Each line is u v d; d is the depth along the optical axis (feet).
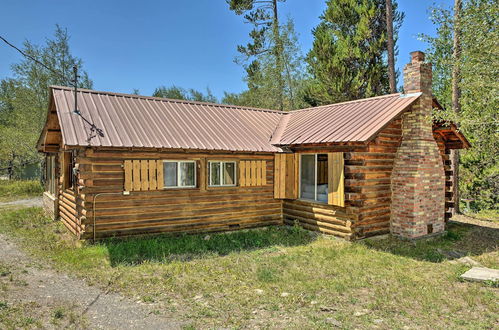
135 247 29.84
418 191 35.27
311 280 23.93
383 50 75.46
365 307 19.47
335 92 76.13
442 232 38.40
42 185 74.59
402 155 36.65
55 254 28.14
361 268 26.78
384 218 36.52
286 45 89.97
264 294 21.01
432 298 20.83
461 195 63.26
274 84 91.25
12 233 35.37
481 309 19.49
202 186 36.42
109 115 35.24
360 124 35.24
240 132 41.42
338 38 78.59
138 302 19.44
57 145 43.91
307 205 39.11
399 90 79.05
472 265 28.78
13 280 22.29
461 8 41.01
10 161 93.91
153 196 33.68
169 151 34.22
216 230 37.52
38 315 17.33
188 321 17.19
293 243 34.60
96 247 29.22
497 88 37.22
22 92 79.71
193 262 27.37
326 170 38.29
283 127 45.39
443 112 36.58
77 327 16.22
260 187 40.63
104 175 31.09
